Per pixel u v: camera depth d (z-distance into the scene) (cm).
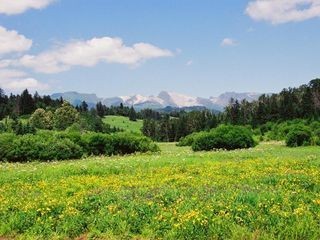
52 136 4731
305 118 13800
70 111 14775
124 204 1544
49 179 2409
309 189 1852
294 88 18362
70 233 1390
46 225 1419
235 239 1247
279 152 4172
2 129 12106
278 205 1462
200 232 1286
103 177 2431
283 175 2144
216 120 17212
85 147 4988
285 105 15062
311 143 5866
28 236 1360
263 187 1852
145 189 1844
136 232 1362
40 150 4419
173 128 17612
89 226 1415
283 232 1262
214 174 2383
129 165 2961
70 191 1928
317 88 16100
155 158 3572
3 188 2136
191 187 1891
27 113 19525
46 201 1638
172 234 1288
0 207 1611
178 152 5194
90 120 16788
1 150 4309
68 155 4509
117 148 5166
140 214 1448
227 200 1519
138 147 5247
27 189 2067
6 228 1430
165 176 2372
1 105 19750
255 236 1259
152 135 18300
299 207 1418
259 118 15025
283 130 9056
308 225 1281
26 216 1497
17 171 2841
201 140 5562
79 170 2708
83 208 1558
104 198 1636
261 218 1339
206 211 1400
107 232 1356
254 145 5719
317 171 2345
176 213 1401
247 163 2852
